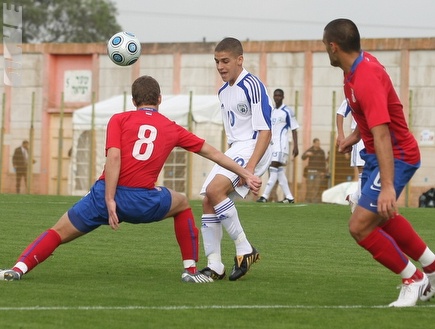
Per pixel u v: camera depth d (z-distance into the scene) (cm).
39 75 9044
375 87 1819
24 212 4344
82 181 7681
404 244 1952
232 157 2377
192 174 7681
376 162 1905
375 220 1878
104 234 3391
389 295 2055
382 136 1806
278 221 4184
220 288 2117
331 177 6969
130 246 3027
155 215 2180
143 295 1966
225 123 2445
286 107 5894
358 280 2320
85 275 2305
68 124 9000
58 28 19062
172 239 3275
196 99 7506
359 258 2836
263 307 1830
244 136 2409
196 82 8681
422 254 1945
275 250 3033
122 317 1673
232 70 2377
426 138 7756
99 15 19188
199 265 2594
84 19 19188
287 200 5972
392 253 1884
